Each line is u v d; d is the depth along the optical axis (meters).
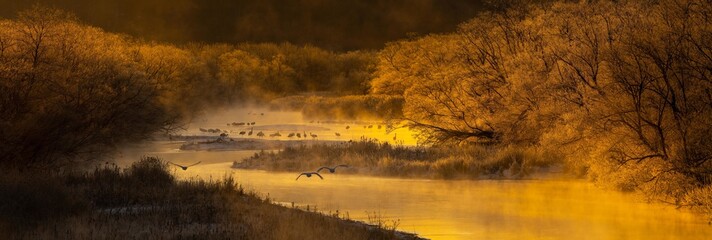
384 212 22.48
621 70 25.80
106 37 39.44
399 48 76.81
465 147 36.91
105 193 21.64
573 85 30.61
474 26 41.50
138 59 47.81
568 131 28.31
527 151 32.50
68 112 27.38
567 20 33.50
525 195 26.16
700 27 24.73
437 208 23.22
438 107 39.78
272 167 33.75
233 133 57.34
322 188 27.88
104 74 31.27
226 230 16.77
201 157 40.06
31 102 27.31
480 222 20.86
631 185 25.83
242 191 24.00
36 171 25.27
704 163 23.95
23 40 28.77
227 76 95.75
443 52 50.00
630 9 29.72
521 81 34.91
